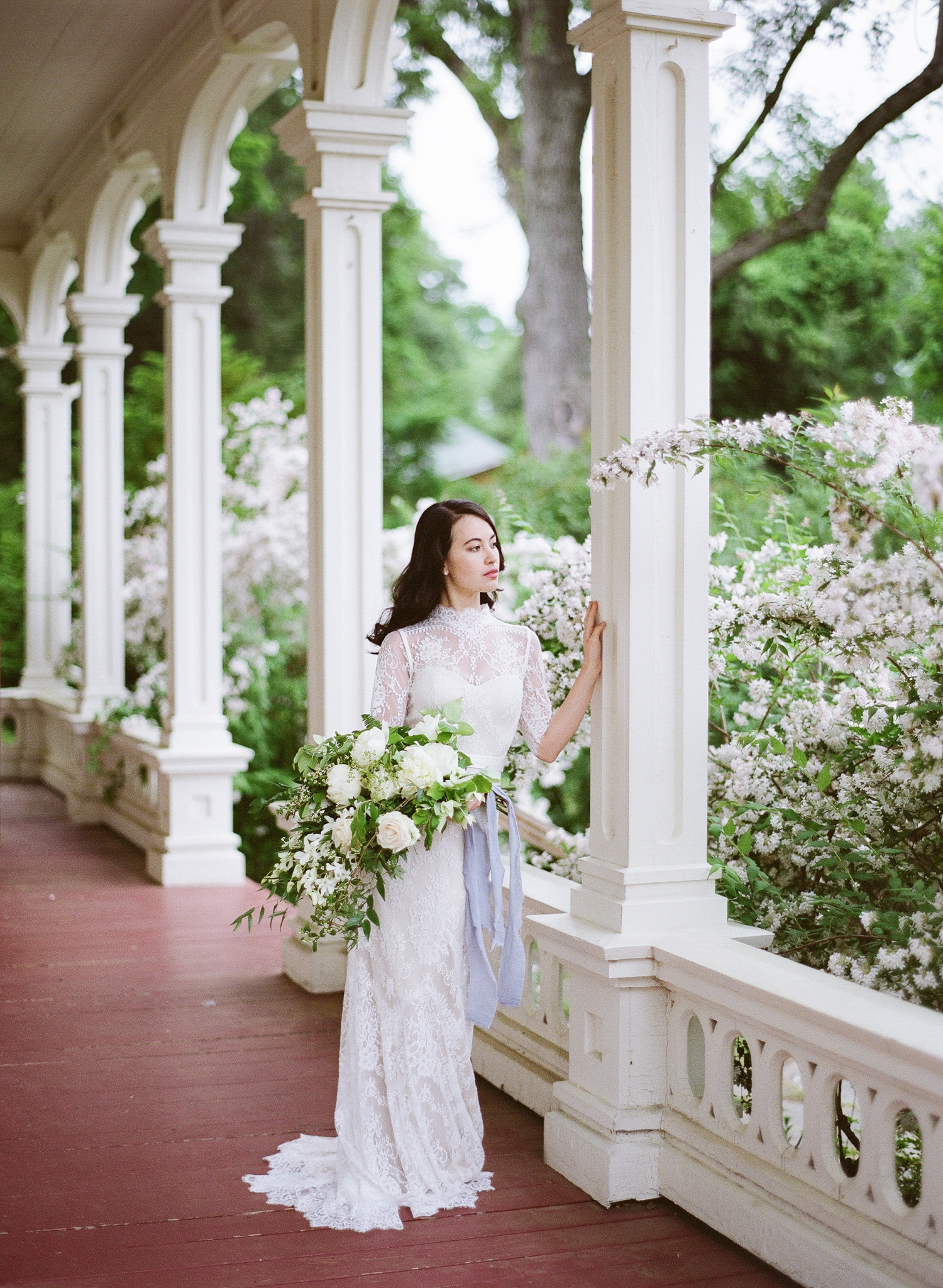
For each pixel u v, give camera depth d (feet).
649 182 11.38
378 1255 10.41
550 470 33.04
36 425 37.70
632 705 11.50
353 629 17.93
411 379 74.33
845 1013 9.25
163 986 18.26
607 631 11.84
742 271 41.06
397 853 11.02
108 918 22.24
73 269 36.11
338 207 17.65
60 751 35.88
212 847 24.99
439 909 11.45
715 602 13.17
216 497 25.02
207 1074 14.70
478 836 11.61
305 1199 11.39
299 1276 10.09
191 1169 12.09
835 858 12.20
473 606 11.95
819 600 11.63
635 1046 11.44
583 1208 11.26
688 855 11.71
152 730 28.22
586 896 12.01
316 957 17.80
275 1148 12.60
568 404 47.26
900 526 9.81
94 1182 11.81
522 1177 11.87
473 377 81.76
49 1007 17.26
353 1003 11.58
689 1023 11.48
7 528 46.03
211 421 24.86
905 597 9.57
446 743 11.14
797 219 35.65
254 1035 16.08
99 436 31.12
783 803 13.07
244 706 31.19
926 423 9.93
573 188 46.55
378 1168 11.34
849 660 11.28
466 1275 10.09
